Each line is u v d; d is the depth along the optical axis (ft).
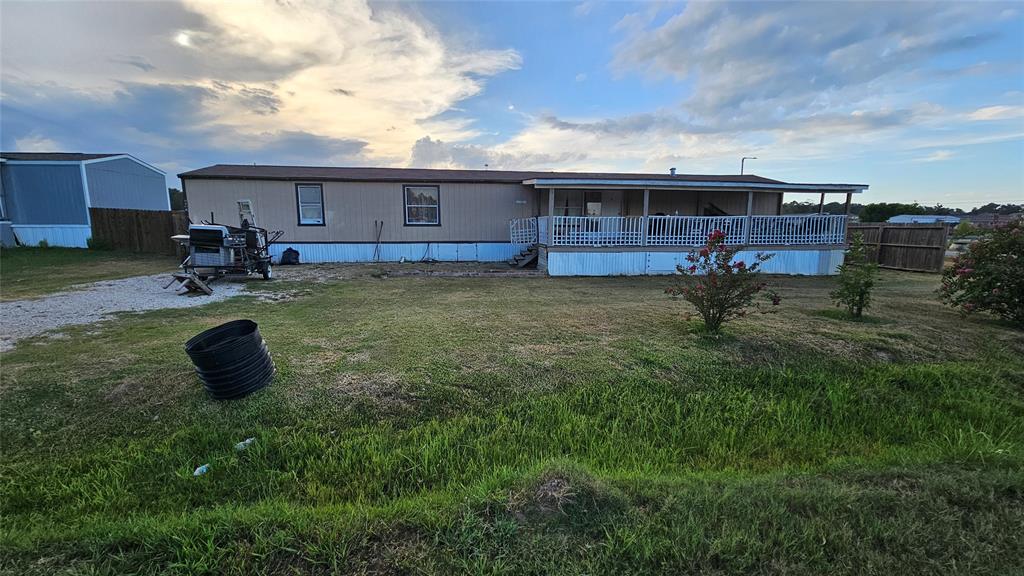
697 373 13.44
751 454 10.29
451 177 47.98
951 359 15.26
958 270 20.68
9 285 28.66
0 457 8.73
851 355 15.11
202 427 9.82
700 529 6.13
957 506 6.91
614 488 7.13
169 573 5.39
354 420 10.34
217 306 23.11
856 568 5.50
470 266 43.88
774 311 20.24
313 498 7.97
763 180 47.73
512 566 5.39
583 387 12.26
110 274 33.68
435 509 6.68
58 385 11.55
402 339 16.37
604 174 55.36
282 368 12.91
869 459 9.48
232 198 42.42
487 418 10.73
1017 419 11.69
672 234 40.37
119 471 8.44
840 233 41.96
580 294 28.14
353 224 45.62
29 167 48.85
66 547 5.93
